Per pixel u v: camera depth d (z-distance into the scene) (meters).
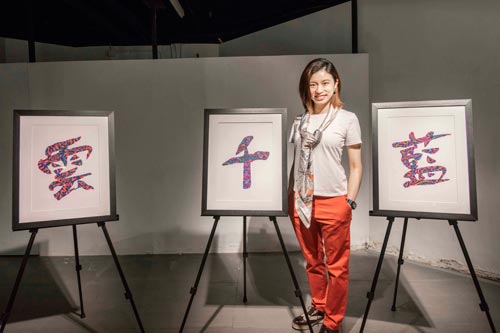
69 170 2.35
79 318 2.66
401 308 2.72
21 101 3.99
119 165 3.99
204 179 2.42
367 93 3.89
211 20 5.86
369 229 4.05
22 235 4.07
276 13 5.10
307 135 2.23
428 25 3.53
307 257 2.42
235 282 3.25
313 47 4.59
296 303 2.83
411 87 3.67
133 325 2.54
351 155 2.26
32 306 2.86
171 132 3.99
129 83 3.96
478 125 3.25
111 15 5.51
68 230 4.05
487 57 3.17
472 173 2.20
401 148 2.35
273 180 2.40
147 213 4.04
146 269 3.62
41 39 5.84
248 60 3.94
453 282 3.17
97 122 2.42
